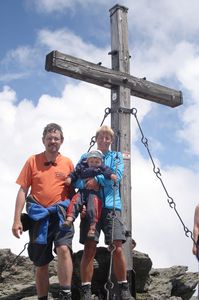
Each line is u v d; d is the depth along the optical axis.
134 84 5.62
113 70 5.48
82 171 4.03
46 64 5.10
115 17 5.92
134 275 4.91
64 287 3.54
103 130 4.39
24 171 3.97
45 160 3.99
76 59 5.18
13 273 5.81
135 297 4.86
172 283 5.96
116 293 4.61
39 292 3.91
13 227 3.74
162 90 5.90
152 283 5.73
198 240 4.45
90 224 3.89
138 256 5.33
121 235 4.05
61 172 3.96
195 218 4.55
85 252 3.96
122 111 5.42
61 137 4.03
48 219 3.77
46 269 3.90
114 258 4.06
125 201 5.12
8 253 5.88
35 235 3.75
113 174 4.03
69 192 4.02
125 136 5.35
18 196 3.88
